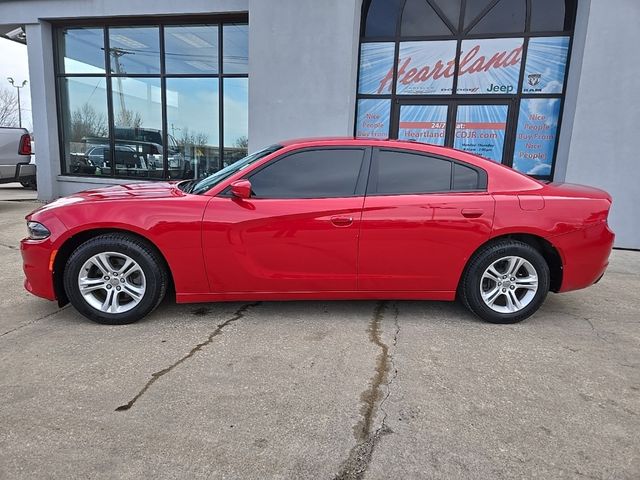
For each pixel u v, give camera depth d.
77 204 3.47
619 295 4.60
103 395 2.55
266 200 3.46
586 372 2.94
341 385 2.71
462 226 3.51
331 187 3.53
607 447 2.19
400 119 8.11
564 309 4.14
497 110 7.69
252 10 7.44
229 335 3.38
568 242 3.60
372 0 7.91
